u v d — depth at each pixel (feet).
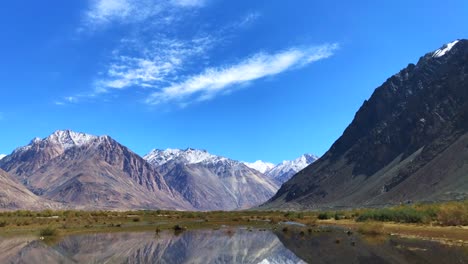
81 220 263.29
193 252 134.21
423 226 174.70
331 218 303.07
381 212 234.58
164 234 196.95
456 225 168.76
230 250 137.39
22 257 123.54
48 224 235.61
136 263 113.09
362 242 141.69
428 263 96.12
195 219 307.58
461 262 95.45
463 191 467.93
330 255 117.19
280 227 230.68
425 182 581.94
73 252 133.80
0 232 203.41
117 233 202.28
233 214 413.39
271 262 111.55
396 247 124.06
